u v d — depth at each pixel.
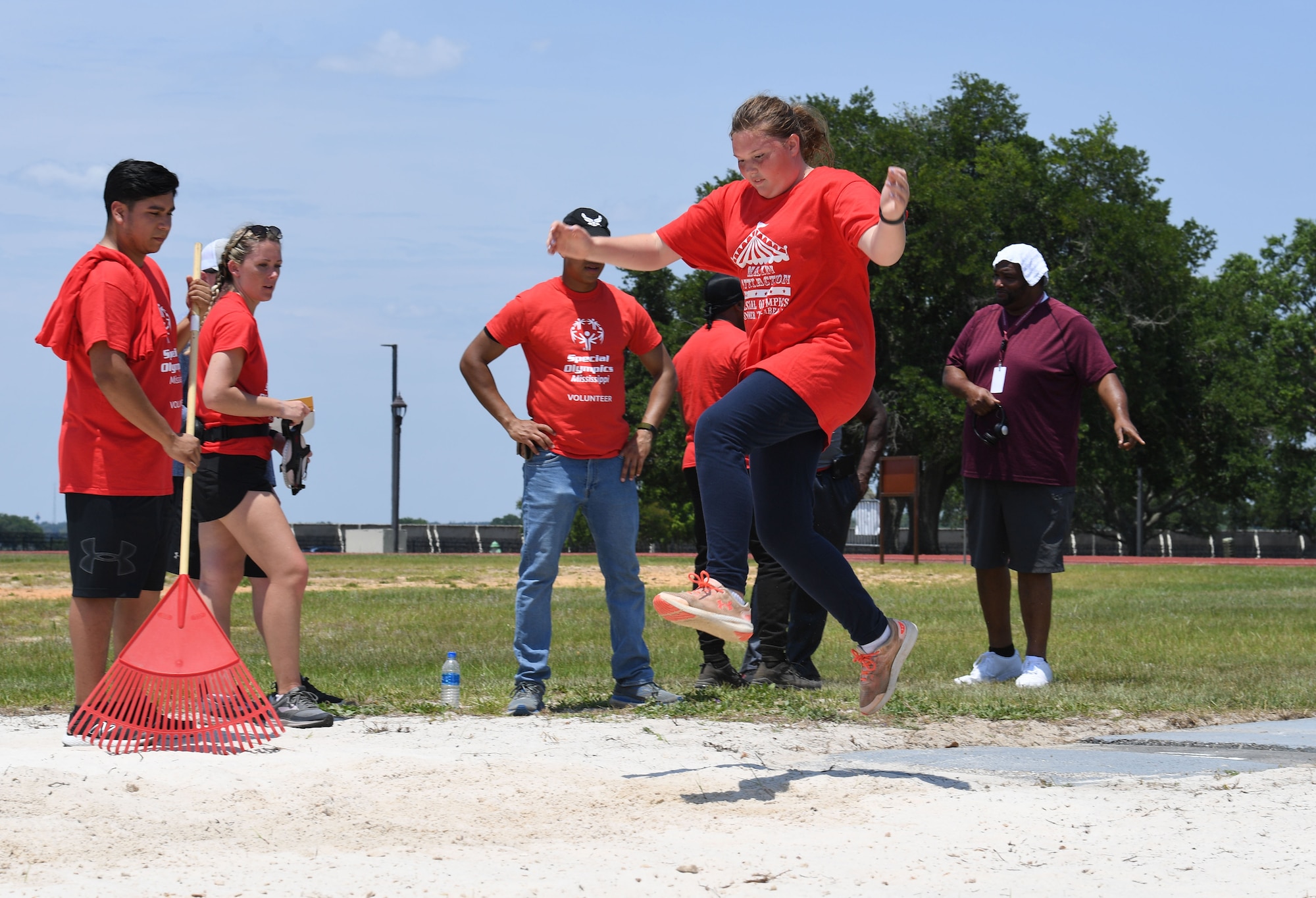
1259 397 70.62
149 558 7.20
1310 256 89.19
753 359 5.55
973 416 10.53
